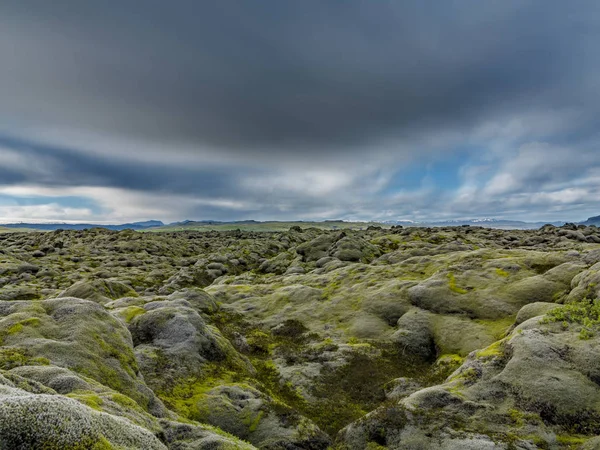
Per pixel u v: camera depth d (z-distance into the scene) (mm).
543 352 25016
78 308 25594
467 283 52125
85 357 21312
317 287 66062
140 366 29125
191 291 56250
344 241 98000
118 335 25141
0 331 22156
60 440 8180
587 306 30375
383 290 56156
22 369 17531
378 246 110375
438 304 48844
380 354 41719
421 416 21984
